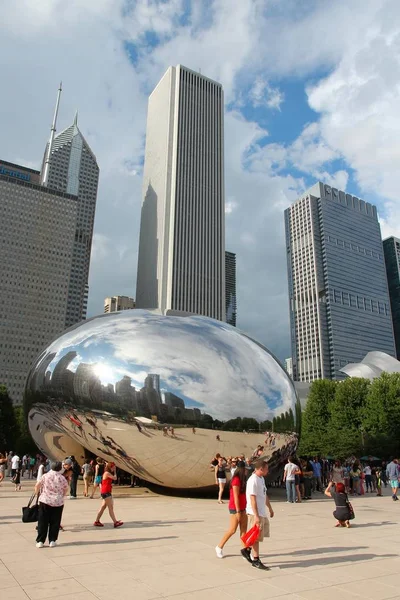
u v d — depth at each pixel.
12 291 147.88
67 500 13.16
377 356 84.06
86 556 6.52
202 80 159.12
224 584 5.34
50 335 149.88
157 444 12.80
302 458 20.31
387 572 5.93
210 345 13.60
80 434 14.21
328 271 194.88
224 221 148.88
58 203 162.25
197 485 13.61
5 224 152.00
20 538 7.74
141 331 13.78
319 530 9.05
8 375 141.38
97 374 13.45
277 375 14.16
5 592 4.97
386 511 12.59
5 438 47.09
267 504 6.97
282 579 5.57
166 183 144.50
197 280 138.00
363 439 39.03
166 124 151.25
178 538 7.77
